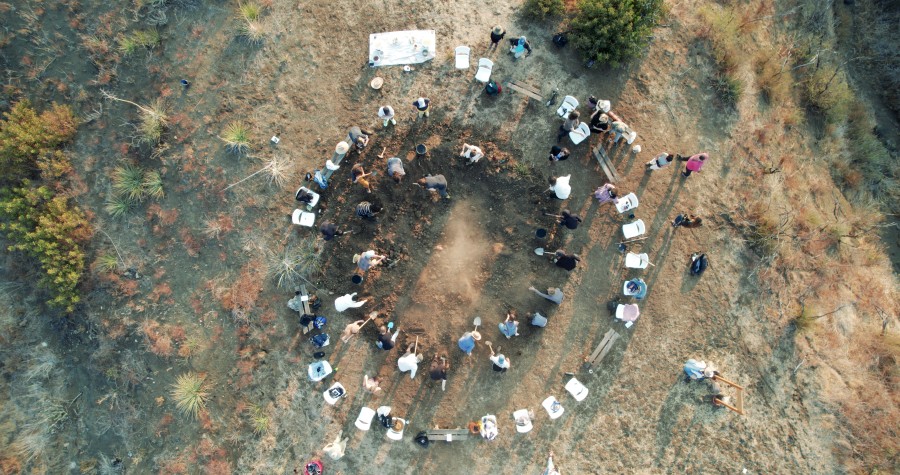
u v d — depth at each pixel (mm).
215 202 15422
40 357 16203
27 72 15469
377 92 15484
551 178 14672
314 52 15656
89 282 15492
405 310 15203
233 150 15367
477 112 15383
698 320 15297
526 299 15156
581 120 15469
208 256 15477
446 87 15422
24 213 15156
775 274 15664
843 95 17625
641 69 15727
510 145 15258
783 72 16906
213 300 15445
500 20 15703
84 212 15453
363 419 14922
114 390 15836
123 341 15625
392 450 15234
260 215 15352
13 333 16141
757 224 15641
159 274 15516
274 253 15312
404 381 15156
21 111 15055
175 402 15492
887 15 19781
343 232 15062
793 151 16891
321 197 15242
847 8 19641
